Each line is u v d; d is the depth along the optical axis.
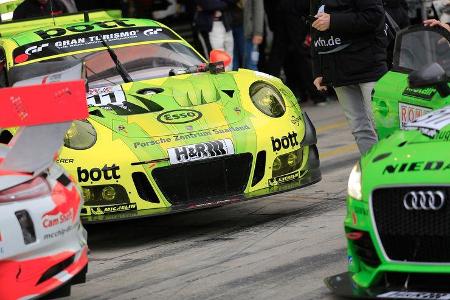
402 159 12.57
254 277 14.77
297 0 31.50
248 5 31.78
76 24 21.44
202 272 15.33
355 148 25.52
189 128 17.45
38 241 12.07
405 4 24.22
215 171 17.23
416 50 17.00
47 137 12.44
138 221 19.80
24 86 12.16
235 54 32.31
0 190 12.04
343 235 16.77
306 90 33.66
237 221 18.83
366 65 19.17
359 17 18.80
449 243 11.91
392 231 12.27
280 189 17.62
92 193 16.86
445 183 11.91
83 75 13.04
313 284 14.12
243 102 18.27
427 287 12.29
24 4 26.19
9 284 11.89
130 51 20.30
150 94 18.52
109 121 17.53
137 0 35.09
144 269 15.86
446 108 14.01
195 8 31.64
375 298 12.41
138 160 16.84
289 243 16.62
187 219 19.50
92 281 15.36
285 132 17.94
